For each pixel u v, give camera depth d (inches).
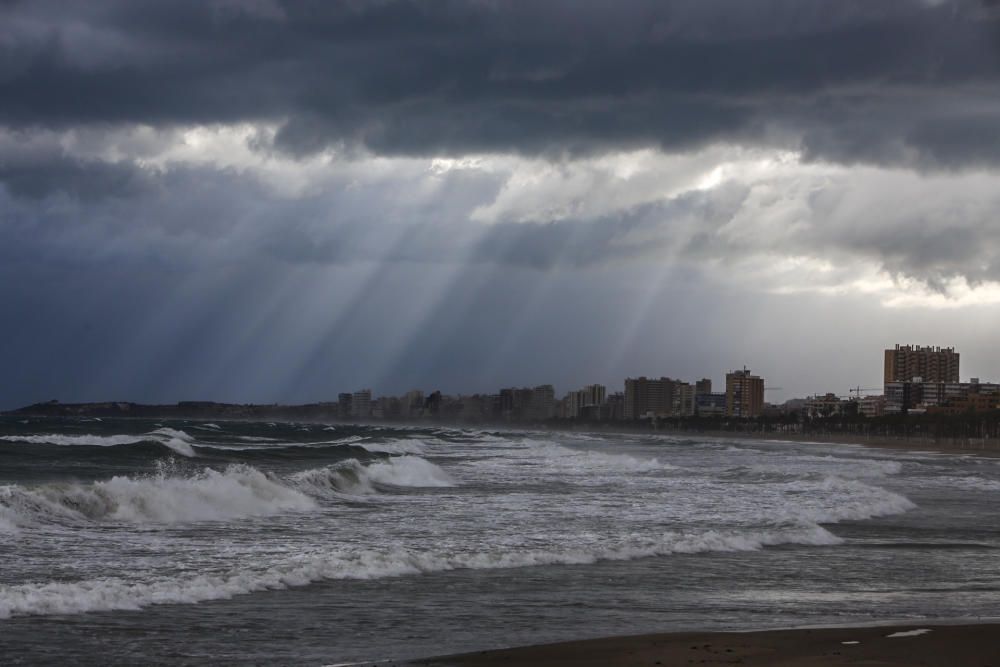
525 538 1150.3
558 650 605.3
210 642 616.4
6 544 943.7
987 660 580.7
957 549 1219.9
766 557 1090.1
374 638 643.5
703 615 750.5
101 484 1272.1
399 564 919.0
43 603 688.4
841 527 1439.5
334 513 1390.3
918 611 788.6
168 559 908.6
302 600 761.0
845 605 808.3
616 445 6840.6
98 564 866.1
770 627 705.6
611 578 914.1
